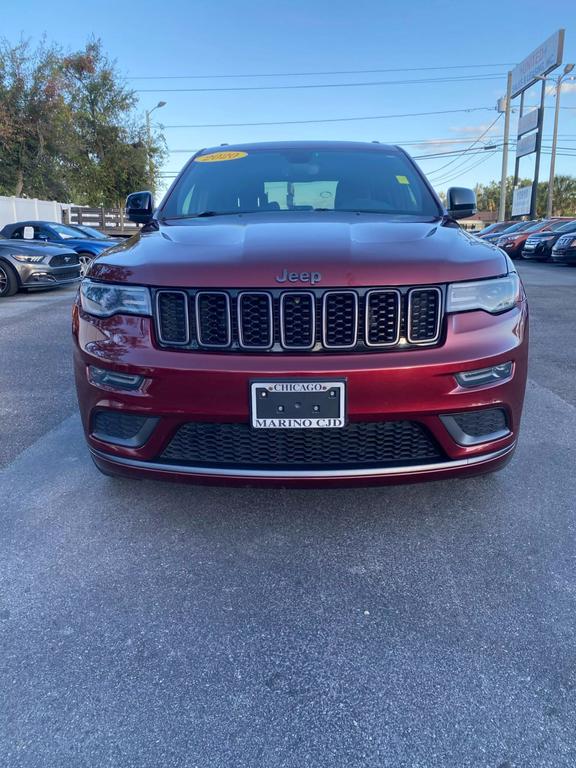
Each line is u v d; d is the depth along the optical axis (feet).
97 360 7.50
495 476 9.89
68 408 13.60
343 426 6.99
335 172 11.48
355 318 6.98
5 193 88.53
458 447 7.34
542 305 28.99
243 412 7.00
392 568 7.48
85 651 6.10
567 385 15.03
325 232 8.10
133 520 8.65
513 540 8.05
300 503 9.09
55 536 8.22
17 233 47.01
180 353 7.14
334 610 6.72
